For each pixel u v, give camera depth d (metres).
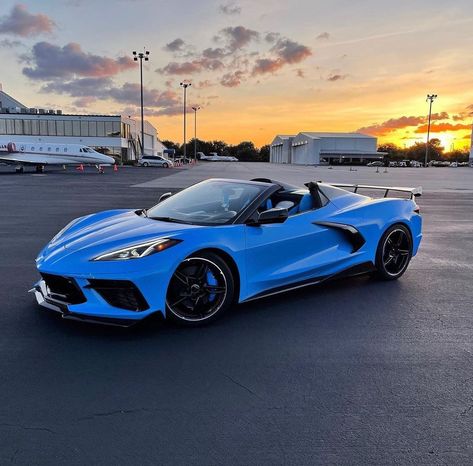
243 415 2.45
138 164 61.41
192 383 2.79
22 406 2.49
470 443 2.23
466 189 21.45
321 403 2.58
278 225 4.13
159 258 3.39
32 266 5.64
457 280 5.23
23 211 11.43
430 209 12.55
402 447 2.18
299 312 4.07
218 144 171.38
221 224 3.87
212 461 2.06
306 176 36.19
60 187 20.27
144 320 3.79
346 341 3.46
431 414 2.48
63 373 2.88
